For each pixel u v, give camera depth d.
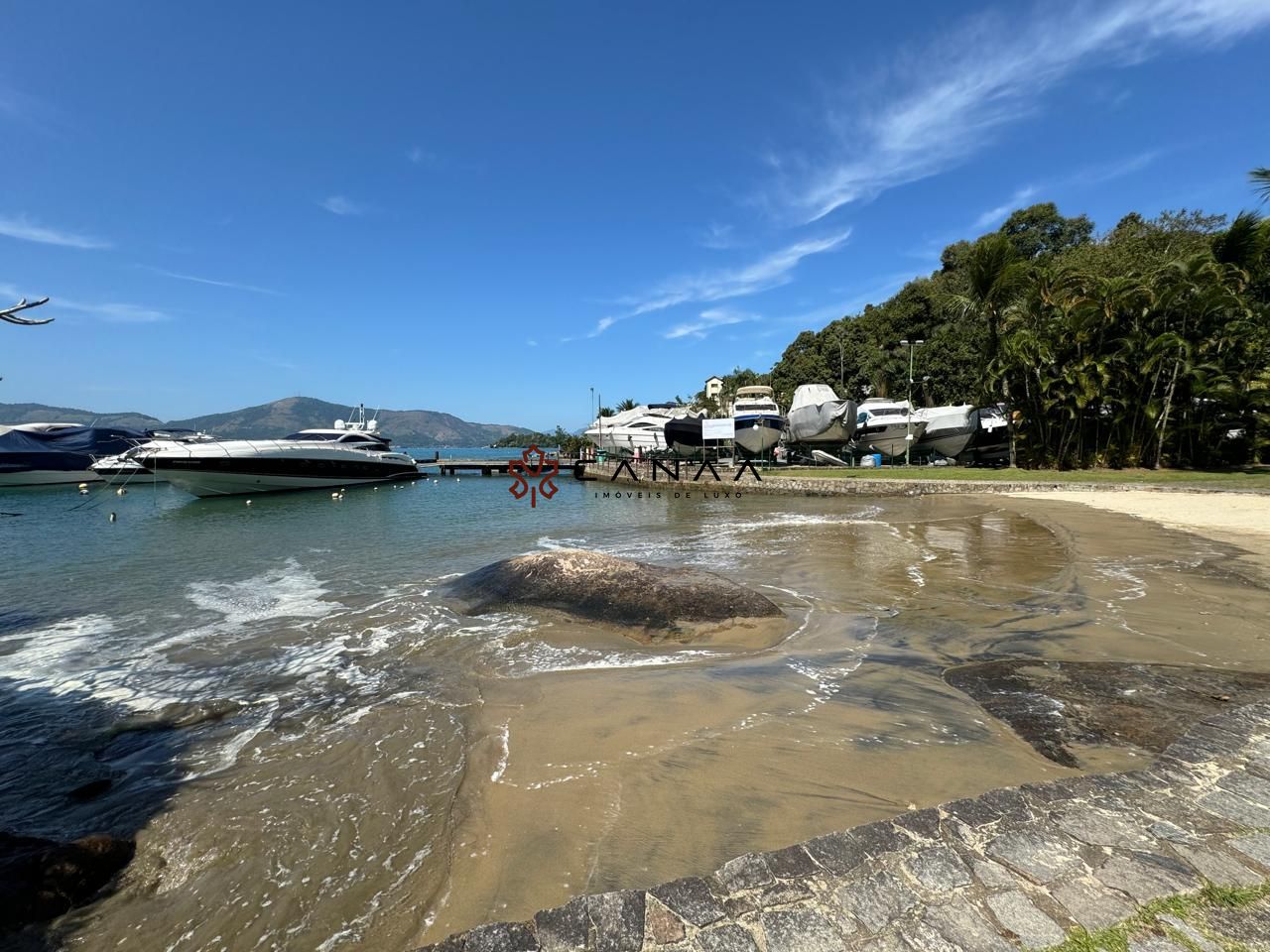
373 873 3.10
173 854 3.34
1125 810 2.88
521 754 4.14
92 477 34.56
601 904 2.48
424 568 11.14
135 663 6.40
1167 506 14.87
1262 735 3.62
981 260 27.08
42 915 2.83
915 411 34.16
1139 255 29.72
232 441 28.98
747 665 5.68
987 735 4.00
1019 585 8.23
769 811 3.28
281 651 6.72
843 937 2.19
